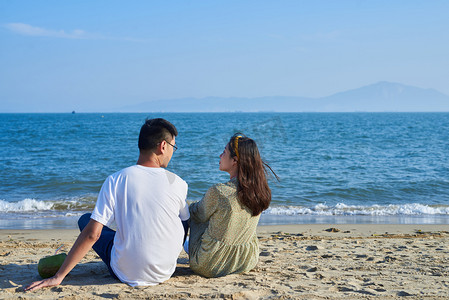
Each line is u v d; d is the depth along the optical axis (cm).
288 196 1127
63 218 872
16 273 362
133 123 6656
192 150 2125
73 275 347
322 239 619
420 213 963
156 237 304
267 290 309
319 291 311
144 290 299
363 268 395
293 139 3312
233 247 335
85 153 2261
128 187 301
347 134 3972
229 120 8500
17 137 3478
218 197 318
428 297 299
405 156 2131
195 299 285
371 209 997
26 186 1259
